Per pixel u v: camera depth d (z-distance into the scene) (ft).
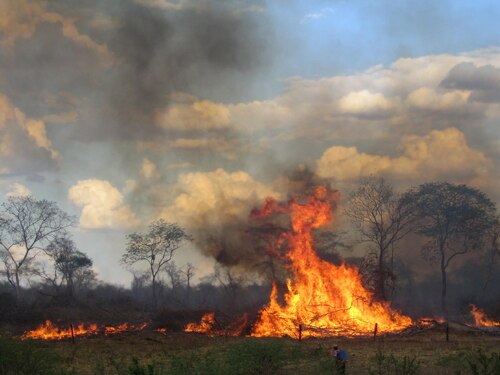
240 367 93.91
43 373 91.15
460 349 135.03
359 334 173.99
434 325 183.93
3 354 90.02
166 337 173.58
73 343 159.43
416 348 138.62
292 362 102.12
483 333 177.88
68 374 93.04
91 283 321.52
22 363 90.84
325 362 97.86
